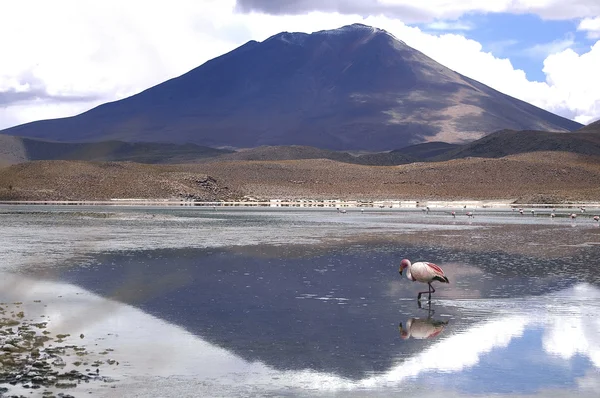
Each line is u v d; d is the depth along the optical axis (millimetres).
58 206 101375
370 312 19500
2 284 24156
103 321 18109
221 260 31641
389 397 12352
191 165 160375
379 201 129750
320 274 27000
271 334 16766
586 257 33531
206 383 12977
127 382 12961
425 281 21141
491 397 12383
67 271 27609
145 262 30750
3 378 12922
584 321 18344
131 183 127000
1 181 123500
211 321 18172
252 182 152625
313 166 173625
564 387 12883
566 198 128250
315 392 12570
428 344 15859
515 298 21812
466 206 114938
